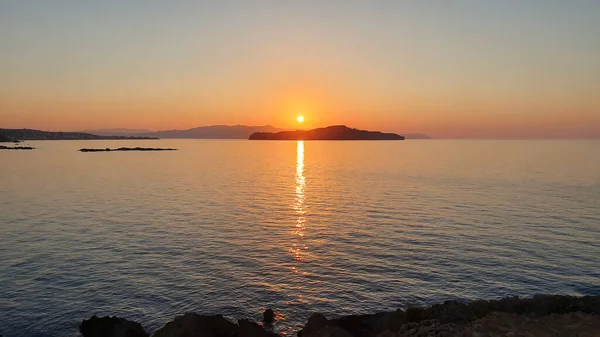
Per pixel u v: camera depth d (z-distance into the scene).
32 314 23.45
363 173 113.12
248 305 24.94
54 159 170.38
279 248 36.16
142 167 136.50
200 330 17.17
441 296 26.08
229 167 138.38
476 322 18.67
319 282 28.28
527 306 20.38
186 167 138.00
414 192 72.81
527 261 32.44
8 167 128.50
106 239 39.00
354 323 20.52
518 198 64.69
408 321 20.08
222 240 38.84
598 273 29.95
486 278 28.97
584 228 43.38
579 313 18.73
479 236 40.03
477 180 92.06
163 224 46.00
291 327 22.41
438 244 37.16
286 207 57.88
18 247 36.09
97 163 151.88
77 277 28.92
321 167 137.12
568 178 94.56
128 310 24.17
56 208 56.59
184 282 28.20
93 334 20.25
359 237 39.84
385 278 28.94
